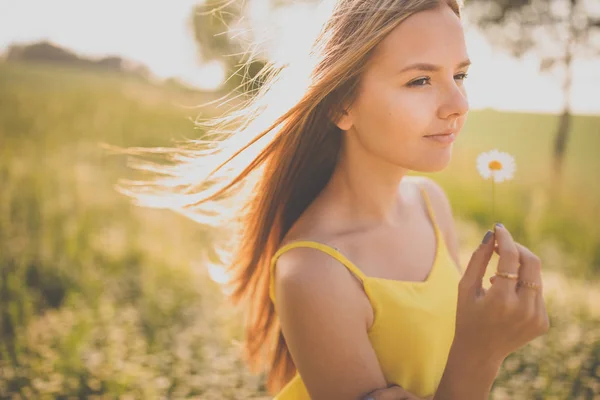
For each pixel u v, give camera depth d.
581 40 12.41
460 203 8.96
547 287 4.92
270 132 1.50
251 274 1.70
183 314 4.44
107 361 3.57
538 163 12.12
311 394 1.32
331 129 1.51
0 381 3.30
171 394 3.33
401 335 1.39
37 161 9.95
